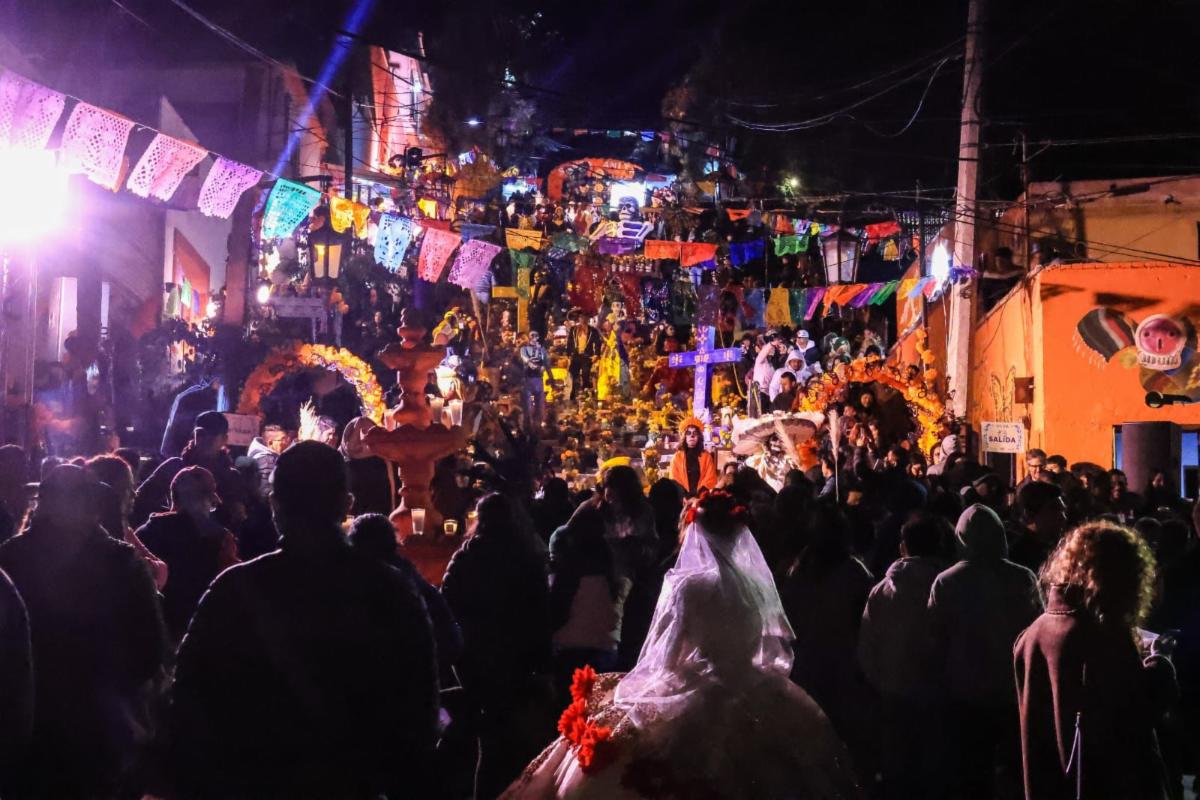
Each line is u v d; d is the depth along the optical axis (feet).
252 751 13.80
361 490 39.81
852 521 31.86
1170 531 28.32
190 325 80.28
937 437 67.26
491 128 109.09
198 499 25.38
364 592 14.28
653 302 87.66
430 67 110.52
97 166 35.45
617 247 79.92
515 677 24.38
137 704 18.38
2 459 25.66
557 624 26.08
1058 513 27.48
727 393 86.22
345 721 13.93
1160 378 69.97
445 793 24.77
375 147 129.18
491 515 24.81
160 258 82.89
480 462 40.75
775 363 79.56
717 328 82.48
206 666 13.94
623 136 111.75
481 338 84.69
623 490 27.48
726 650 14.40
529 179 100.73
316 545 14.35
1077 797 16.74
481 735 24.38
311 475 14.39
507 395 80.38
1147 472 55.98
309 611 14.05
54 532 18.12
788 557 25.77
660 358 86.02
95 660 17.90
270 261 82.28
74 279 68.28
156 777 15.85
